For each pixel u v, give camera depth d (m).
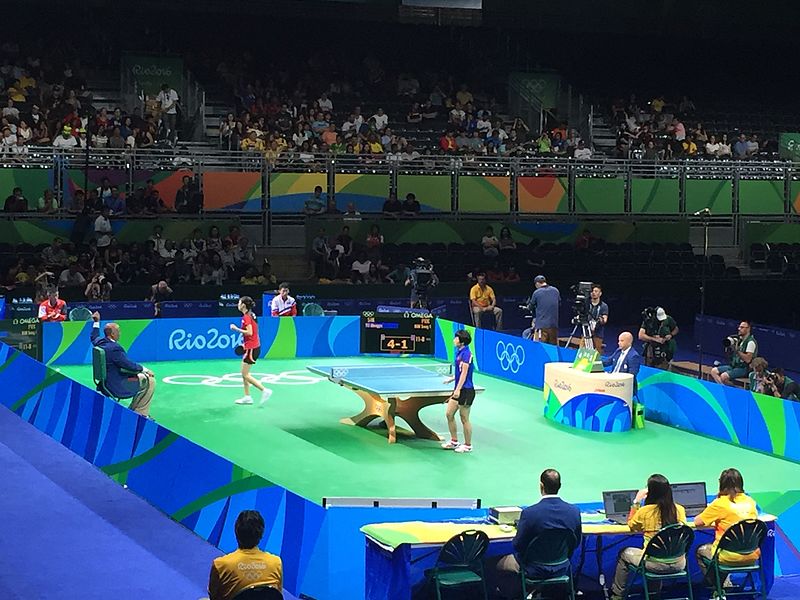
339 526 9.39
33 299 23.41
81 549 10.89
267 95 33.12
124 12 34.47
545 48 38.41
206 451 11.55
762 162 32.25
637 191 31.36
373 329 17.44
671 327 19.33
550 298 21.30
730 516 9.40
